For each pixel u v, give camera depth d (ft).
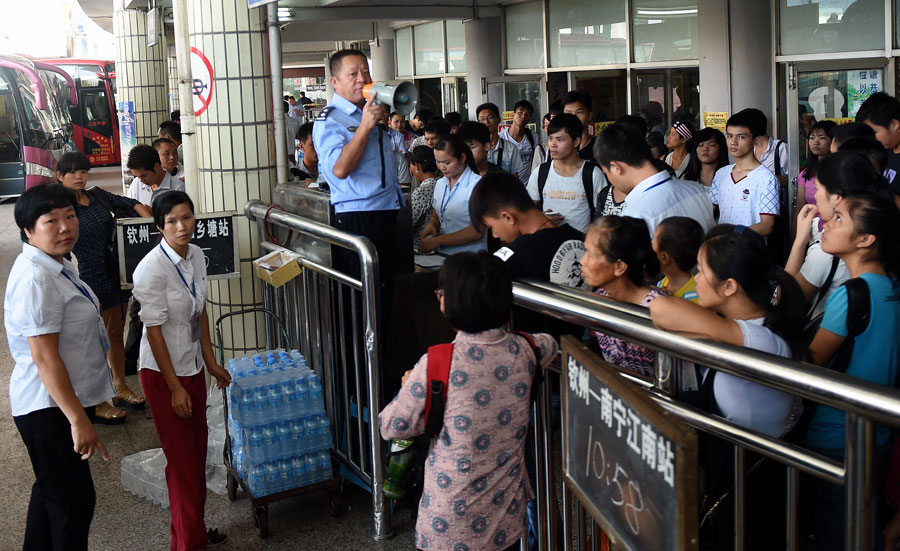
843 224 8.34
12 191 60.49
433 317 13.28
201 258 12.84
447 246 16.03
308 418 13.08
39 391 10.75
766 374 6.30
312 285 14.87
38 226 10.48
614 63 35.37
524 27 40.70
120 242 16.57
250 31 17.69
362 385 14.06
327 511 13.62
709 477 7.74
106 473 15.67
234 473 13.51
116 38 50.47
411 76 54.49
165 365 11.91
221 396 16.84
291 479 12.96
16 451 17.10
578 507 8.79
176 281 12.20
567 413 7.74
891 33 23.29
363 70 13.44
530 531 10.59
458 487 8.20
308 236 15.01
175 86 58.54
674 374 7.58
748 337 7.32
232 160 17.94
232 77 17.71
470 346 8.20
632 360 9.10
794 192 21.11
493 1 41.22
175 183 22.44
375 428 12.29
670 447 5.70
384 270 13.96
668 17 32.42
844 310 8.10
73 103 67.21
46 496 11.00
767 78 26.37
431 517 8.36
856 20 24.17
